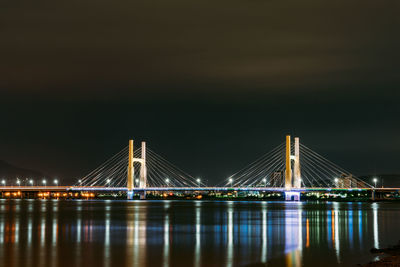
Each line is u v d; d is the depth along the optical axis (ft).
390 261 187.52
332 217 447.42
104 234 288.51
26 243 247.09
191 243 247.29
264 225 353.92
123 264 192.03
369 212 547.08
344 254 212.23
